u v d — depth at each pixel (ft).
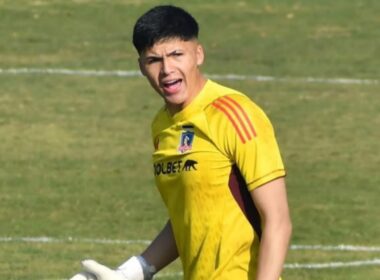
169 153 60.03
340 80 200.13
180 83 59.26
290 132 171.01
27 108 183.42
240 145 58.08
